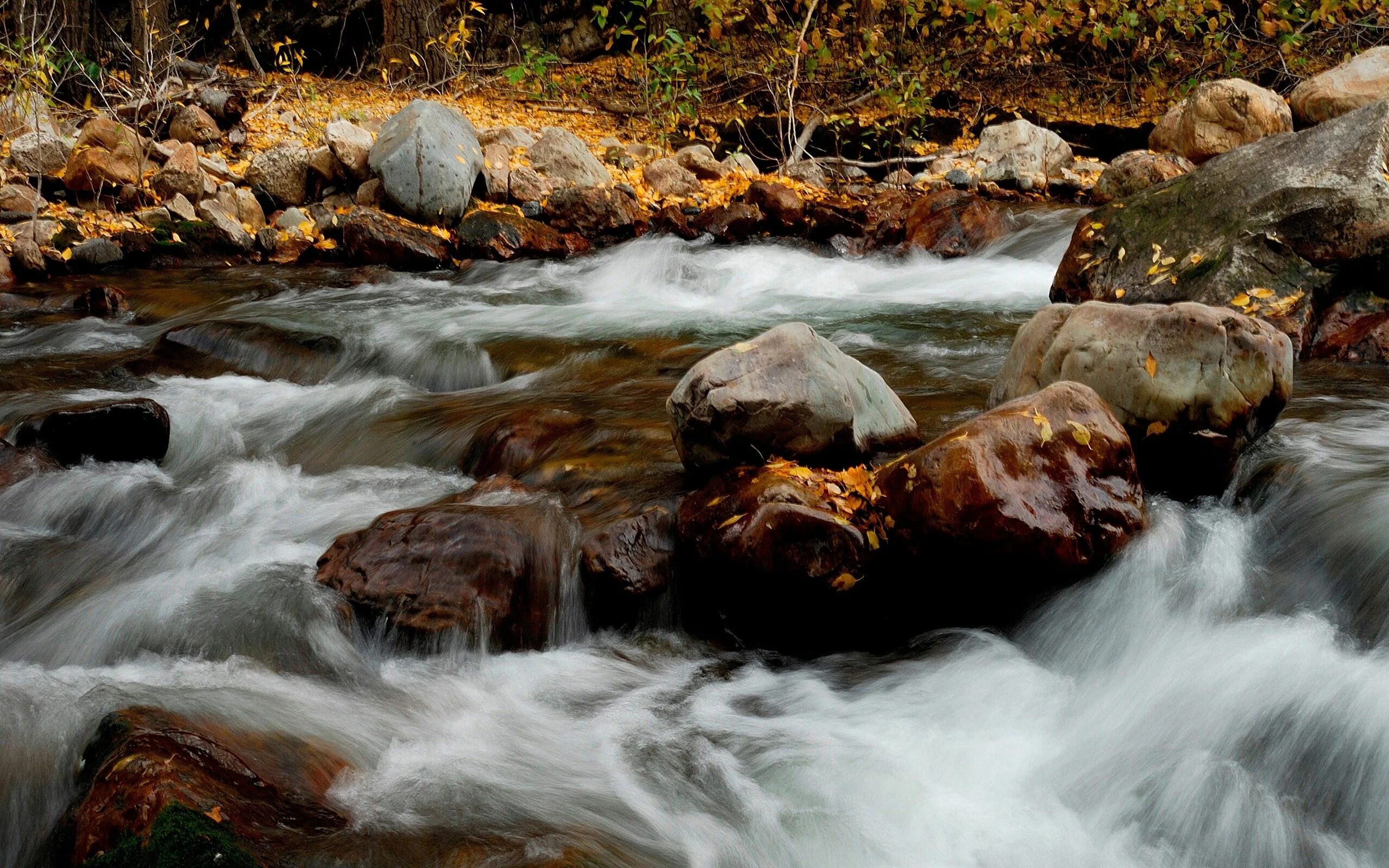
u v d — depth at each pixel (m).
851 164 12.44
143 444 5.27
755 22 14.52
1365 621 3.49
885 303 8.16
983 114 14.30
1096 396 3.97
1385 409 4.93
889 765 3.31
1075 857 2.97
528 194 10.40
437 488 4.87
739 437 4.09
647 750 3.37
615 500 4.29
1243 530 3.99
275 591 3.85
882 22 14.30
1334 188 6.04
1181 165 10.45
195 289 8.45
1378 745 3.04
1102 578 3.75
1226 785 3.11
